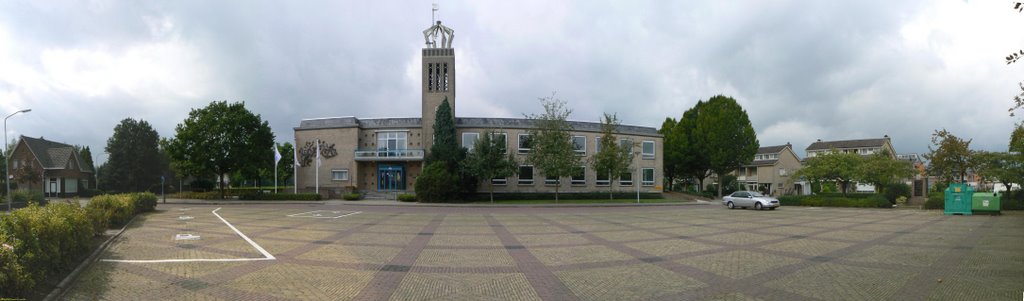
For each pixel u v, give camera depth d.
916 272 8.28
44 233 7.41
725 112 46.03
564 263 9.27
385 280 7.72
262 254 10.18
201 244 11.66
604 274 8.21
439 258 9.83
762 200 28.91
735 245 11.81
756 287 7.23
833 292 6.90
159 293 6.83
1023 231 14.93
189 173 37.84
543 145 35.81
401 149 42.56
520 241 12.58
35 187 53.62
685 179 61.06
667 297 6.67
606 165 37.91
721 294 6.82
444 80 42.56
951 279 7.70
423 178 35.06
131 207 19.25
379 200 38.03
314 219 19.56
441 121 39.00
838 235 14.00
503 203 35.09
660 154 47.09
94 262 9.12
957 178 31.47
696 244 12.00
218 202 35.12
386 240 12.67
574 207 31.64
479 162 34.88
